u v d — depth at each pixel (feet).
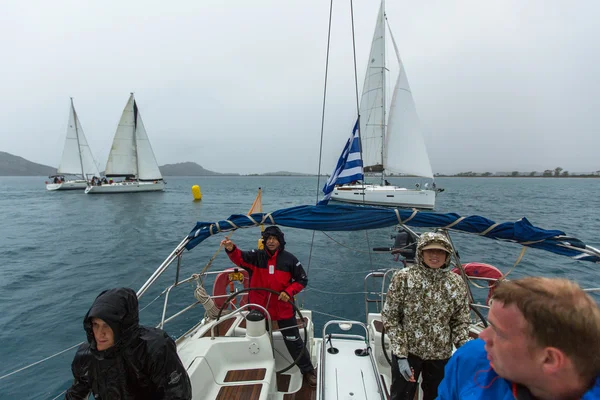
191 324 22.58
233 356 10.28
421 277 7.49
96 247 50.72
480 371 3.54
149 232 64.64
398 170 91.20
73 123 188.55
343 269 35.27
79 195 157.79
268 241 10.86
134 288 31.35
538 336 2.49
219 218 84.99
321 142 14.55
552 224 70.44
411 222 10.66
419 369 7.84
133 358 5.08
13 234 63.05
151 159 175.52
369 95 92.22
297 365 11.50
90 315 4.79
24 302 27.61
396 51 87.71
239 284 21.08
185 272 36.06
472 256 42.32
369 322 13.43
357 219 10.96
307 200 143.64
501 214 86.99
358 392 9.92
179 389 5.34
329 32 13.83
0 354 19.51
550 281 2.69
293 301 11.19
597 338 2.31
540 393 2.71
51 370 17.89
